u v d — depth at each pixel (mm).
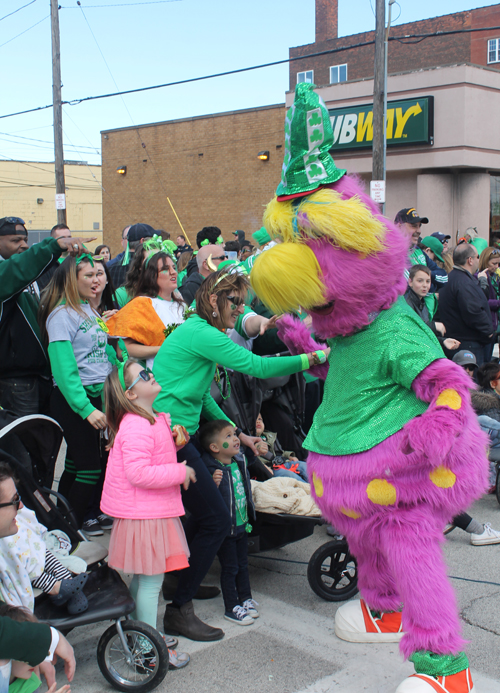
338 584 3889
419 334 2668
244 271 3504
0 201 40219
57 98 16438
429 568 2604
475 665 3029
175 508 2994
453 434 2396
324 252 2613
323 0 28391
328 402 2873
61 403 4094
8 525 2506
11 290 3605
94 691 2861
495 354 10891
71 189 41375
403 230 2896
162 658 2768
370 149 17375
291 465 4500
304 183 2727
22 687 2369
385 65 11734
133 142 25594
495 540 4516
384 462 2617
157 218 25406
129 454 2904
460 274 6961
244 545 3564
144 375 3016
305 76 29453
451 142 16250
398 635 3223
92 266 4141
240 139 22250
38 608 2814
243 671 2998
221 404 3971
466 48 26469
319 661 3082
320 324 2797
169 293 4426
